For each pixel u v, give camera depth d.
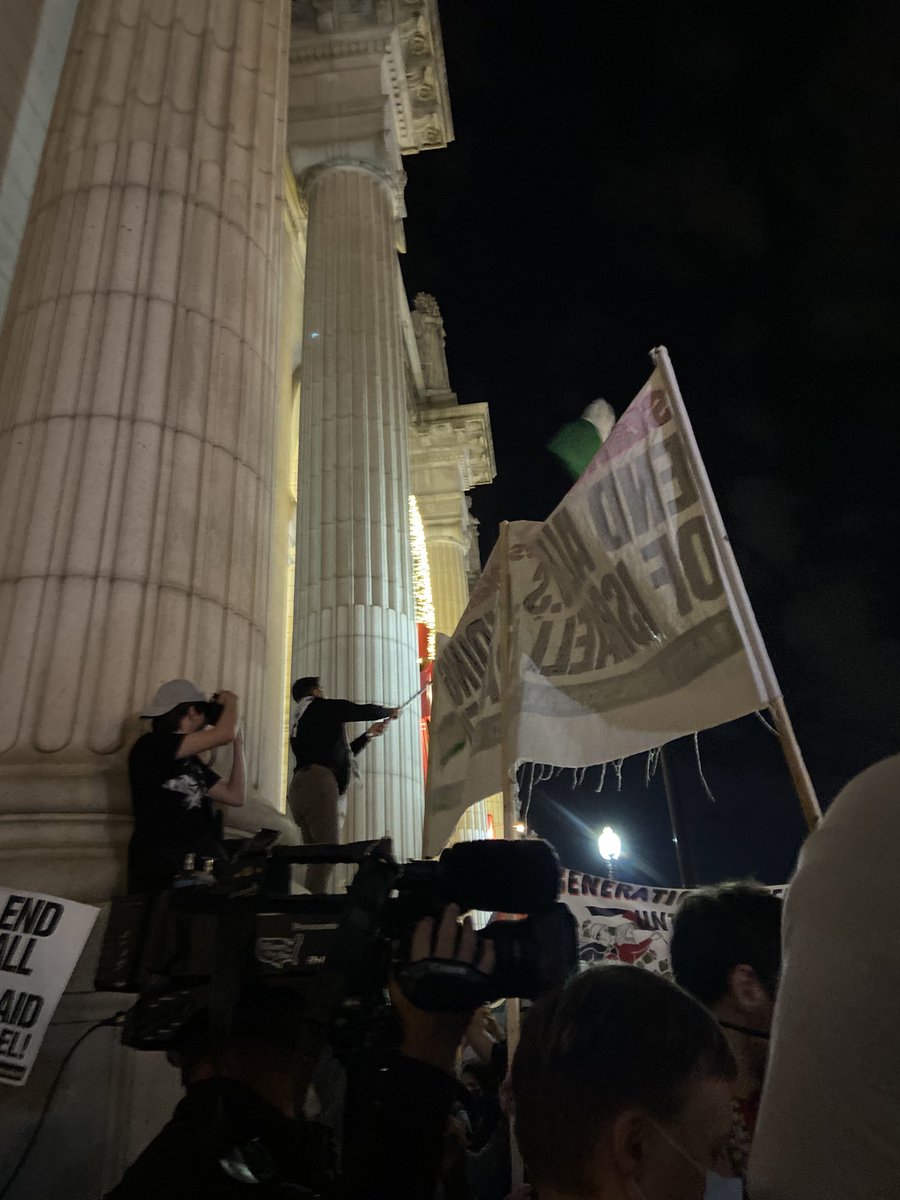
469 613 5.00
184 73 5.37
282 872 1.76
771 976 1.95
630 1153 1.17
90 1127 2.83
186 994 1.55
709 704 3.37
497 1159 2.94
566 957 1.52
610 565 3.86
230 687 4.14
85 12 5.71
